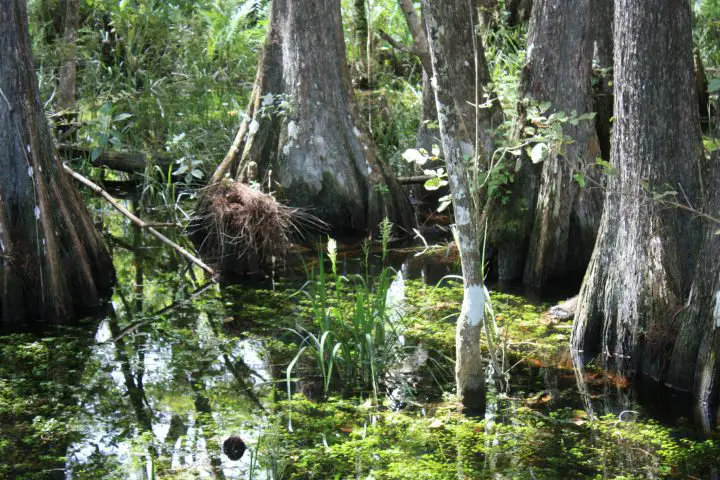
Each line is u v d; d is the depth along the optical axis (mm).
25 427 5094
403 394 5504
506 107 9328
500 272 7793
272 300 7262
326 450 4773
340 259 8383
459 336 5379
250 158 9172
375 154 9219
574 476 4457
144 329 6672
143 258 8492
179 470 4578
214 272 7902
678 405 5332
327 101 9117
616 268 5914
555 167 7391
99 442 4902
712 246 5336
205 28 13961
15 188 6855
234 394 5535
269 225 8055
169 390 5590
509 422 5102
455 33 8180
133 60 13094
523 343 6258
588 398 5422
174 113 11570
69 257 7109
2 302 6836
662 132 5676
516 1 13336
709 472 4500
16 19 6781
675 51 5668
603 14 7984
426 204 10227
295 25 9023
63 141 10391
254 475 4504
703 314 5418
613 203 5941
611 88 8016
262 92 9320
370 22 12672
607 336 5984
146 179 9938
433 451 4758
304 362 6031
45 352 6230
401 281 7656
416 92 12820
